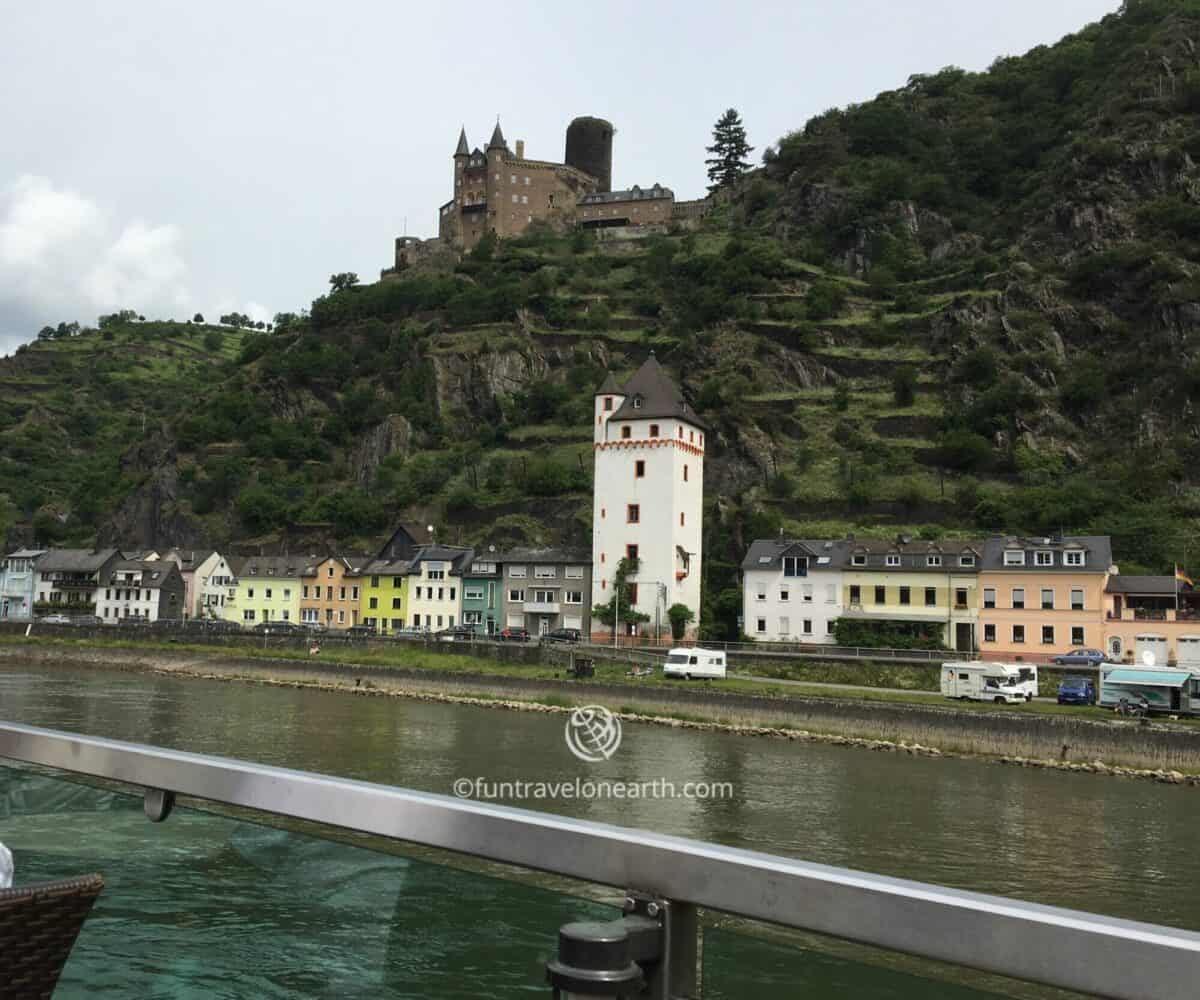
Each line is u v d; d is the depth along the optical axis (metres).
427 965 3.60
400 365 159.88
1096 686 60.16
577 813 32.34
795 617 84.31
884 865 27.17
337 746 44.44
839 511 105.12
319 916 3.96
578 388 146.62
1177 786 42.19
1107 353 125.62
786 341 136.50
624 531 89.44
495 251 184.12
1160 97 151.88
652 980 3.00
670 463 88.44
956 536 99.19
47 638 94.75
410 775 37.56
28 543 150.25
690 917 2.99
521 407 145.88
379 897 3.82
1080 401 117.94
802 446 117.38
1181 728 45.19
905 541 83.94
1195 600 76.38
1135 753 45.16
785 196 178.12
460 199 197.75
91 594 119.88
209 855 4.32
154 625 95.62
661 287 164.25
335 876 3.94
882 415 120.06
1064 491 101.44
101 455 192.00
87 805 4.75
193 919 4.26
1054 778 43.12
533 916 3.39
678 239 182.50
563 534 114.88
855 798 36.50
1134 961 2.25
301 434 153.12
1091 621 74.56
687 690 58.12
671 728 55.62
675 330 151.50
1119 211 139.88
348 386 159.62
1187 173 139.75
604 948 2.83
